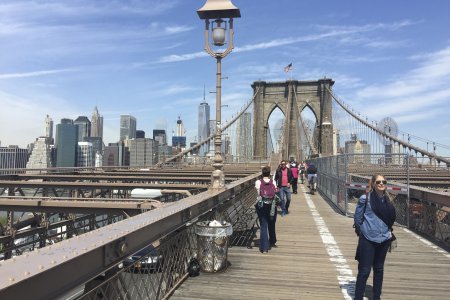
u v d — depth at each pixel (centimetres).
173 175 1953
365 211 507
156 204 975
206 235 630
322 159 2391
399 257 788
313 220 1295
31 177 1659
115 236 350
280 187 1398
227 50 873
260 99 8431
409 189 1168
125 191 1720
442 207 945
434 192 966
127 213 1000
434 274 662
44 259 268
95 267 321
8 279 222
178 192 1177
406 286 594
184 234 609
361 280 507
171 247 549
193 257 645
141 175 2017
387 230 503
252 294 541
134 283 422
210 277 615
